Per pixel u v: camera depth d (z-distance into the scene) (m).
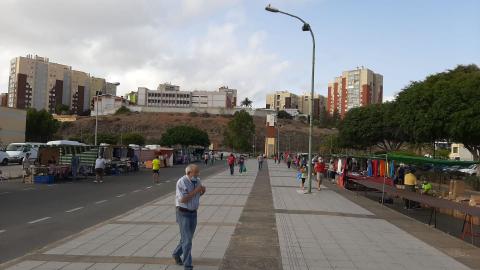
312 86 25.12
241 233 11.61
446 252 10.16
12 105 144.38
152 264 8.16
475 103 33.88
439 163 19.08
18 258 8.51
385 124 59.84
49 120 86.50
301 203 19.42
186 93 194.12
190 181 7.84
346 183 28.92
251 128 119.25
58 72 154.00
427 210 20.27
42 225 12.69
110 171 39.38
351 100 141.88
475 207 13.07
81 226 12.62
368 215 16.33
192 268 7.65
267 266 8.30
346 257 9.29
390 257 9.45
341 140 71.12
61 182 29.34
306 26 24.64
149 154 56.53
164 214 14.76
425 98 37.59
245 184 29.77
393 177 26.28
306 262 8.74
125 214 14.73
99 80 172.88
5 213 15.03
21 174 32.84
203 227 12.46
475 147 38.59
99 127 138.12
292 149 143.88
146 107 170.00
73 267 7.86
